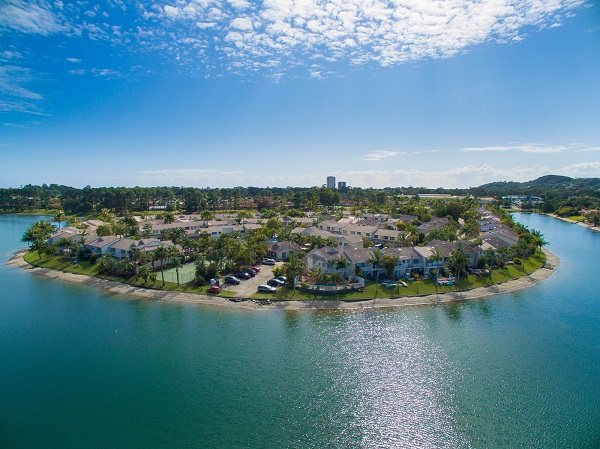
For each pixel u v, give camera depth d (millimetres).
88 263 118938
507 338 70562
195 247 130375
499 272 110438
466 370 59500
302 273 95875
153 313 81125
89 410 49812
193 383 55625
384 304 86500
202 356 63094
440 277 103312
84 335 70812
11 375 57844
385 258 100438
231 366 60125
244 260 104688
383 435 45719
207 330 72750
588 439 45156
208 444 44000
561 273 117750
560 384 55812
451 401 51938
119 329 73375
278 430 46250
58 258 126188
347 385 55406
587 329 74438
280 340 68812
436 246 115750
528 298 92938
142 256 108375
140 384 55375
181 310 82500
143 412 49375
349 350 65375
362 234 156500
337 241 141375
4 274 113875
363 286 93312
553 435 45750
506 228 163625
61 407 50469
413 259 105125
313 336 70500
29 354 63875
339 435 45656
